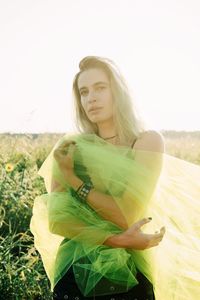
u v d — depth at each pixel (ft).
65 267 9.00
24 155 24.52
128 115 9.51
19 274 14.83
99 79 9.53
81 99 9.84
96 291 8.75
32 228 9.86
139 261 9.07
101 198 9.04
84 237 8.85
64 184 9.49
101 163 9.18
